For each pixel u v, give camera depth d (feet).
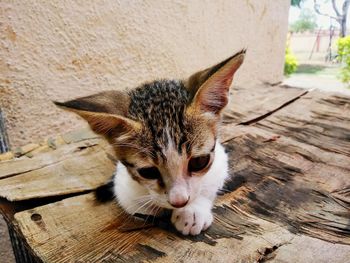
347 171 0.58
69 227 0.44
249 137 0.71
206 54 1.23
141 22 1.00
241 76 1.35
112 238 0.42
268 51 1.46
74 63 0.89
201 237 0.42
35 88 0.83
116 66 0.98
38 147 0.70
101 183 0.55
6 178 0.56
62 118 0.90
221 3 1.21
